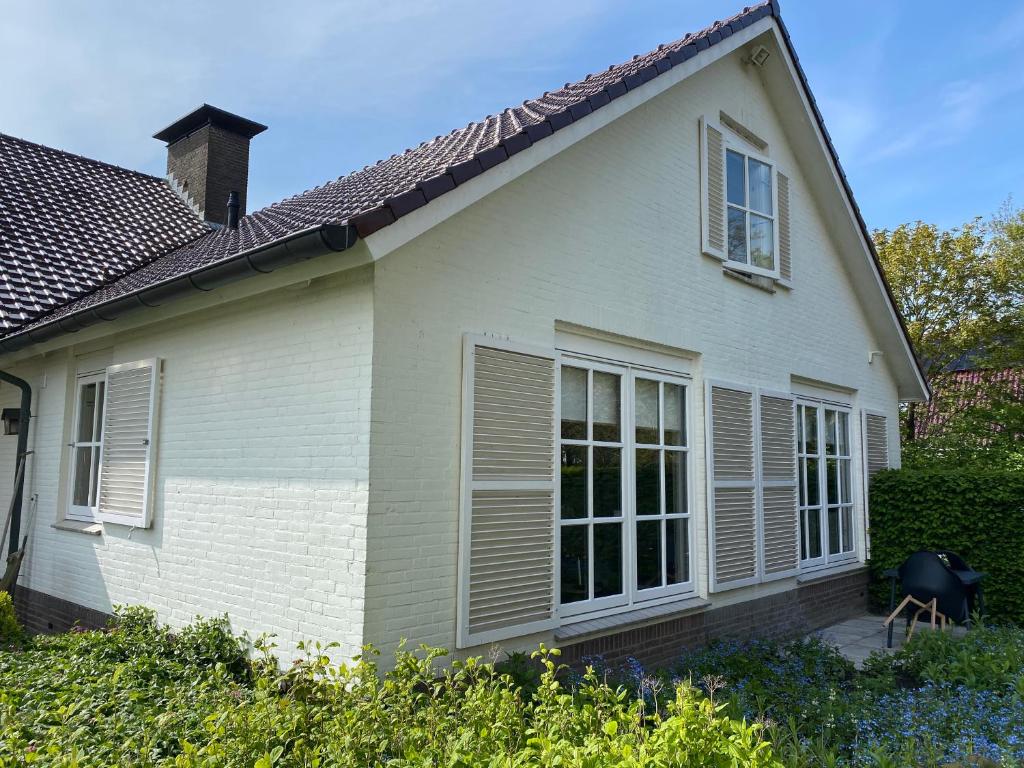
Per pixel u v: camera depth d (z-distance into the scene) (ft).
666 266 24.29
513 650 17.69
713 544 24.84
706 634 24.29
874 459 38.04
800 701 18.02
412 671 12.98
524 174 19.35
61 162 37.60
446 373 16.76
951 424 58.90
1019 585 31.45
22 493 26.48
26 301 24.70
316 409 16.44
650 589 22.66
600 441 21.49
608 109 20.52
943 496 33.91
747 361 28.14
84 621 22.94
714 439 25.57
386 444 15.47
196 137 39.70
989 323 63.26
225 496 18.54
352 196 22.16
